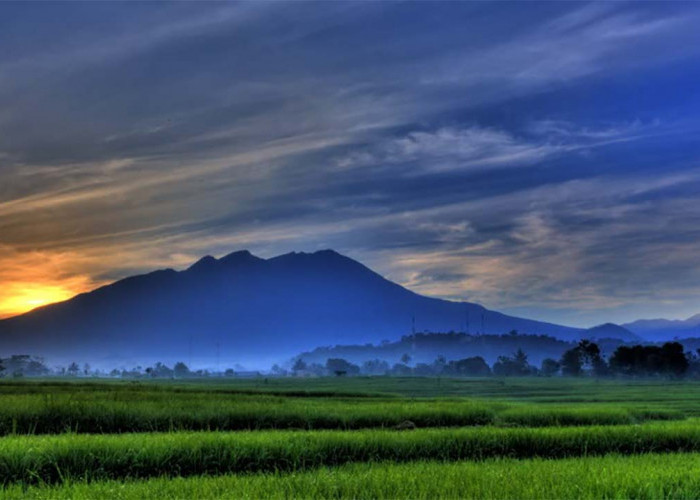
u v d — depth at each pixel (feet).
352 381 414.82
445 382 391.45
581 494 33.63
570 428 66.80
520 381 433.48
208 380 490.90
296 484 36.52
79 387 161.79
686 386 319.27
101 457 45.57
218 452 48.62
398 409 93.56
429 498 33.78
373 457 54.24
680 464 45.62
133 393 118.01
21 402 76.38
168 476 45.52
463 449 58.39
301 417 82.94
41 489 36.45
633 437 64.08
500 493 34.17
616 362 502.79
